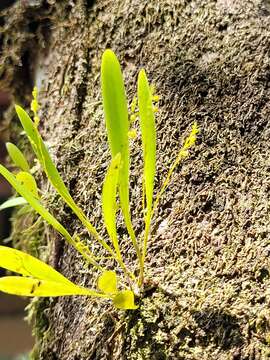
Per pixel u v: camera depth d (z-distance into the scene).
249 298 0.11
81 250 0.12
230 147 0.13
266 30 0.15
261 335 0.11
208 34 0.15
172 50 0.15
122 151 0.11
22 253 0.11
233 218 0.12
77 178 0.15
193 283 0.12
